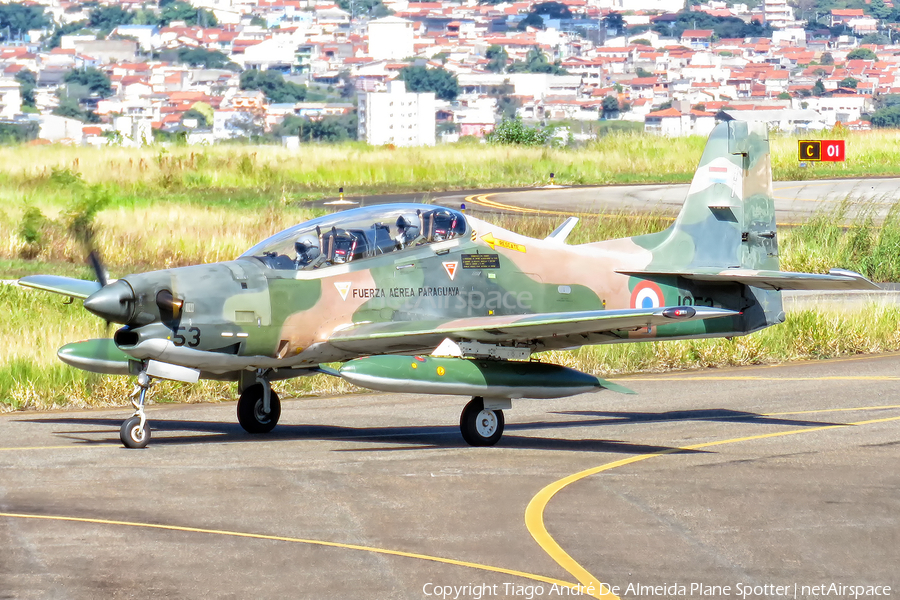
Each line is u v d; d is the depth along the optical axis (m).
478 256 47.53
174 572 27.42
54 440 44.06
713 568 28.48
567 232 50.81
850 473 39.19
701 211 52.91
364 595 26.12
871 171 190.38
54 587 26.22
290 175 182.38
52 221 106.25
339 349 45.09
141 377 42.62
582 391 45.06
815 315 73.50
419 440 45.56
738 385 60.22
